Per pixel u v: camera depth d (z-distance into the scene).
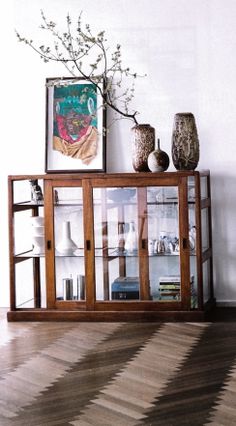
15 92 6.29
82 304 5.76
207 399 3.82
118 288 5.72
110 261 5.74
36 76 6.26
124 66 6.17
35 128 6.29
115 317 5.69
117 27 6.16
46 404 3.82
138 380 4.18
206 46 6.06
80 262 5.77
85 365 4.51
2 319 5.92
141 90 6.16
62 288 5.80
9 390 4.07
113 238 5.72
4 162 6.34
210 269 6.05
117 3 6.15
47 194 5.79
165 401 3.81
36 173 6.30
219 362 4.48
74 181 5.75
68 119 6.18
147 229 5.68
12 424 3.55
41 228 5.85
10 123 6.31
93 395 3.94
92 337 5.21
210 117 6.10
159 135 6.16
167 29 6.10
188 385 4.06
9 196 5.82
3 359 4.69
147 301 5.68
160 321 5.63
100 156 6.13
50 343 5.07
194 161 5.66
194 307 5.64
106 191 5.71
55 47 6.20
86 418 3.61
